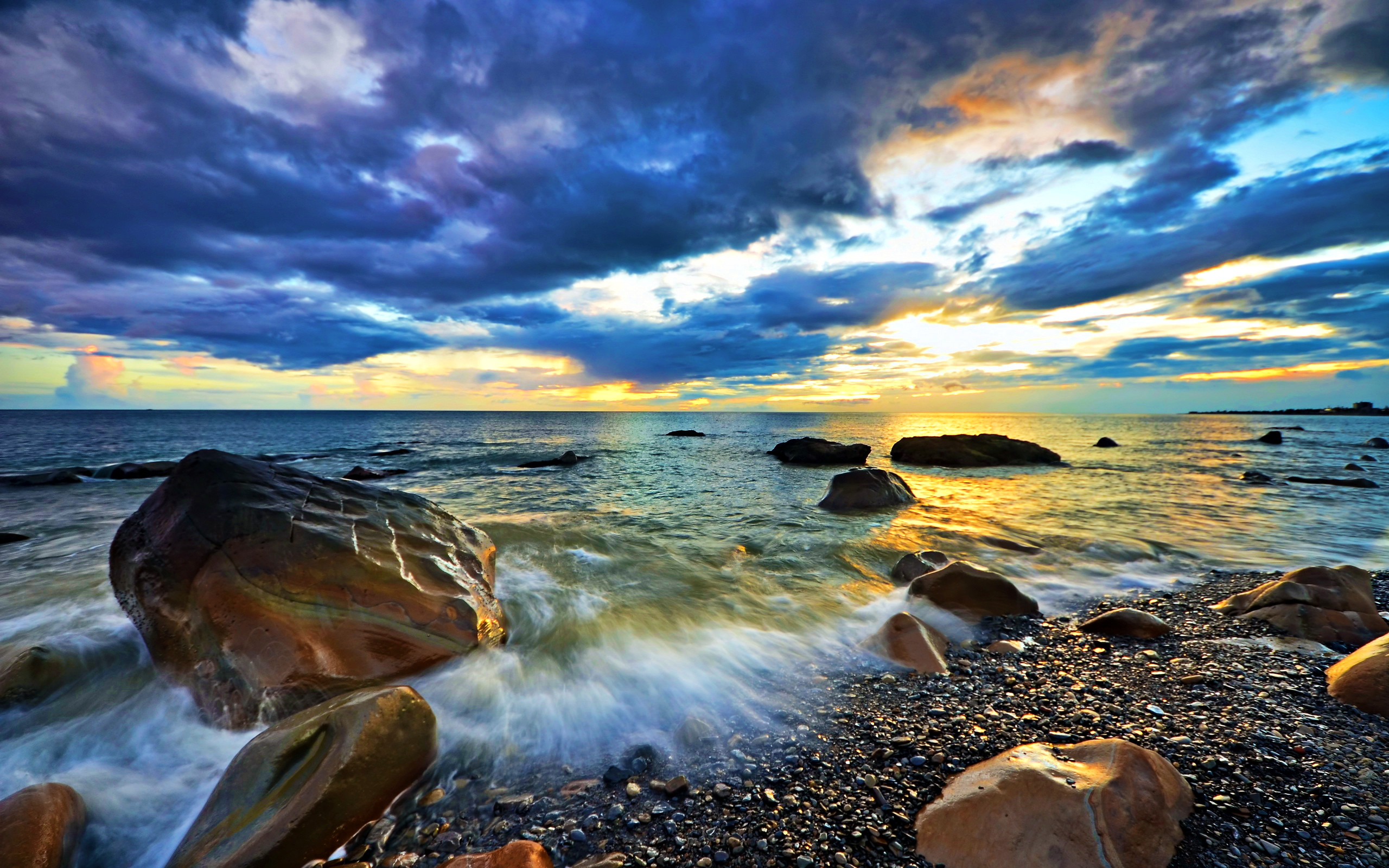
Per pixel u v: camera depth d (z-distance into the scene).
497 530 12.03
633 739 5.08
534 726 5.32
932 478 24.84
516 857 3.32
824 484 23.55
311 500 7.33
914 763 4.47
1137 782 3.49
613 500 19.09
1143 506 17.42
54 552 11.88
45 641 6.70
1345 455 37.12
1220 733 4.63
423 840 3.86
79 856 3.74
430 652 6.17
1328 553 11.73
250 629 5.75
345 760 4.00
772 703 5.65
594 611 8.21
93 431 66.75
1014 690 5.72
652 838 3.79
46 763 4.75
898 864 3.42
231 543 6.25
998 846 3.26
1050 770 3.69
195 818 4.16
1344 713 4.86
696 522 14.88
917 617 8.05
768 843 3.68
